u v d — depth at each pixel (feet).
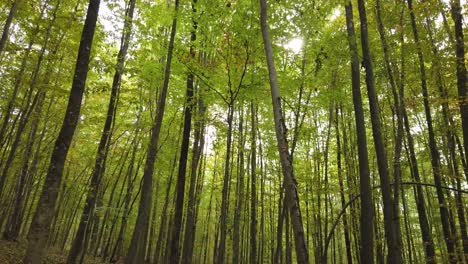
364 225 19.34
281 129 16.11
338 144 42.01
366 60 21.80
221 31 23.68
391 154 37.93
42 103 39.52
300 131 32.83
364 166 20.25
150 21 26.68
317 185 41.73
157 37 26.53
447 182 34.86
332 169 48.32
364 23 22.61
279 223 34.53
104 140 32.12
